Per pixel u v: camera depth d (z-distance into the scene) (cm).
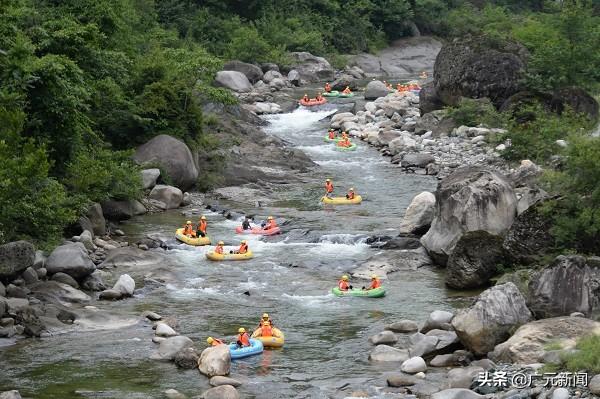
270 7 10181
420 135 5812
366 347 2480
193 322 2689
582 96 5506
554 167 4169
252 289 3038
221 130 5378
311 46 9856
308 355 2422
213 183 4656
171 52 5541
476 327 2305
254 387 2173
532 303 2483
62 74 3594
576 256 2506
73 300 2841
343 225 3838
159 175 4366
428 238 3356
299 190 4625
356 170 5072
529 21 9081
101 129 4509
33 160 2972
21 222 3050
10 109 3269
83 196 3525
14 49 3441
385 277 3169
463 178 3322
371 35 11119
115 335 2553
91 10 4666
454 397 1989
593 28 6147
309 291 3022
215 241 3628
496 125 5612
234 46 9025
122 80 4497
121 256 3300
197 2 9725
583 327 2206
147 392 2125
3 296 2675
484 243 3020
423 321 2680
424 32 11862
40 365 2300
